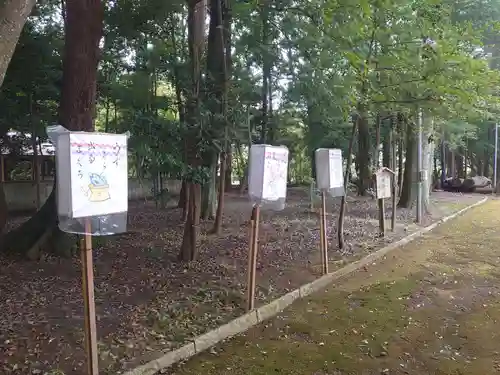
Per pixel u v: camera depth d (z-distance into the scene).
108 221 3.82
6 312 5.32
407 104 8.93
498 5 13.73
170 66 9.27
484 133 29.81
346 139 17.44
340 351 4.75
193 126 7.53
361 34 7.53
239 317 5.45
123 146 3.85
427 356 4.60
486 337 5.04
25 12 3.20
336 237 10.63
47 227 8.05
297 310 6.07
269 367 4.39
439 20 8.53
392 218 11.77
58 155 3.50
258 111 10.25
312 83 8.78
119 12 11.35
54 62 10.95
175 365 4.41
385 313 5.88
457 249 9.94
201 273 7.20
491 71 9.06
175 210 14.99
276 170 5.89
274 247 9.33
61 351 4.38
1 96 11.01
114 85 13.23
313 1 7.88
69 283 6.56
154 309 5.58
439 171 33.59
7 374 3.92
